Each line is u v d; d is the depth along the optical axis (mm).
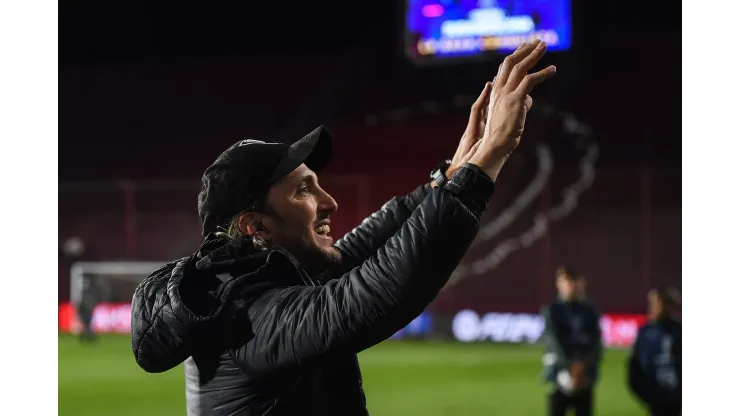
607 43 25719
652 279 21250
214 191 1824
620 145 24672
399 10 26078
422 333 19844
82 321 19047
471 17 25375
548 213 21562
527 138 24734
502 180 23688
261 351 1649
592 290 21656
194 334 1705
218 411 1757
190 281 1764
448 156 26766
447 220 1547
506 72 1733
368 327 1559
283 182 1832
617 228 21906
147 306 1793
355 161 27391
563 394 6758
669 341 6258
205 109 29594
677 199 21469
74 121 29656
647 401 6320
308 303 1617
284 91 29406
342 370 1857
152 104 29609
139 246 24297
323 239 1903
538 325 18906
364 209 24312
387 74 28766
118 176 28797
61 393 10914
